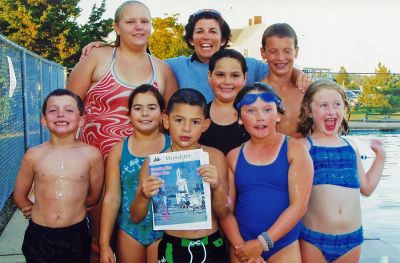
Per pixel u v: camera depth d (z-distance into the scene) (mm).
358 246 3355
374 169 3686
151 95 3354
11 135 6926
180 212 3025
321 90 3480
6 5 31281
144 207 3057
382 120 22297
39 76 10742
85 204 3465
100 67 3766
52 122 3355
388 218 7074
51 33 31734
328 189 3322
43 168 3348
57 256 3301
